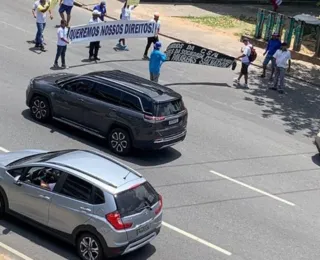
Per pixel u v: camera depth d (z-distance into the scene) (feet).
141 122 48.14
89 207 32.55
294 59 92.79
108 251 32.27
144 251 35.63
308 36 101.04
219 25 105.50
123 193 32.68
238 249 37.32
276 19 94.48
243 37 97.50
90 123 50.78
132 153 50.78
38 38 75.05
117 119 49.14
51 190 33.99
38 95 53.62
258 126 62.54
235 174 49.37
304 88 79.51
